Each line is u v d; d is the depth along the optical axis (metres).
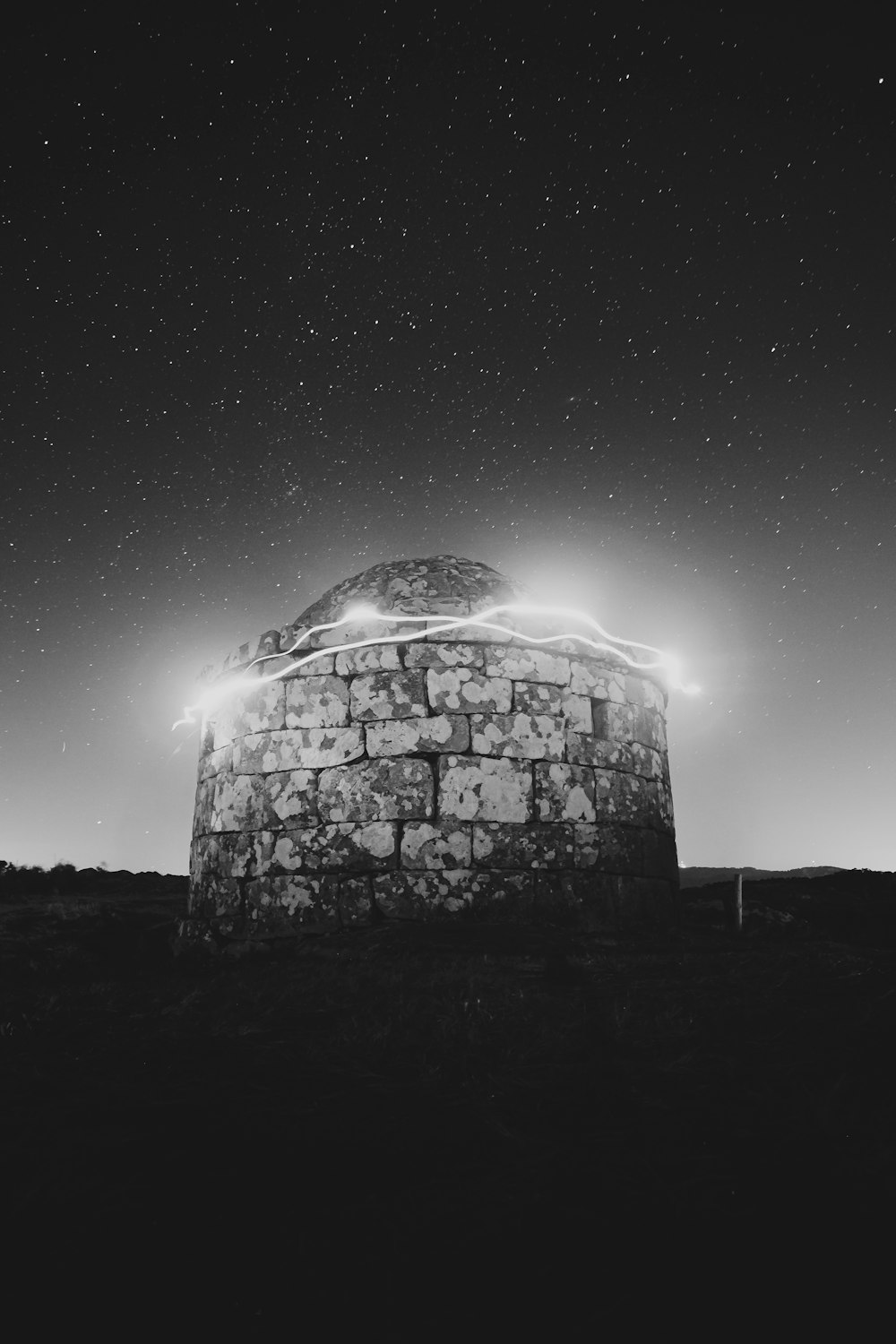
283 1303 2.16
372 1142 3.09
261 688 10.15
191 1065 4.04
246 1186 2.77
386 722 9.41
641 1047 4.18
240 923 9.48
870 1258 2.31
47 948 8.98
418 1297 2.18
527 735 9.48
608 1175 2.81
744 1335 2.01
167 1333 2.04
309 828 9.38
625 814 9.88
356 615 9.84
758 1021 4.55
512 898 8.91
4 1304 2.15
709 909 11.14
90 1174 2.86
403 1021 4.77
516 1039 4.37
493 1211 2.59
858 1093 3.47
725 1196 2.66
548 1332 2.03
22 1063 4.14
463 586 10.32
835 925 10.34
